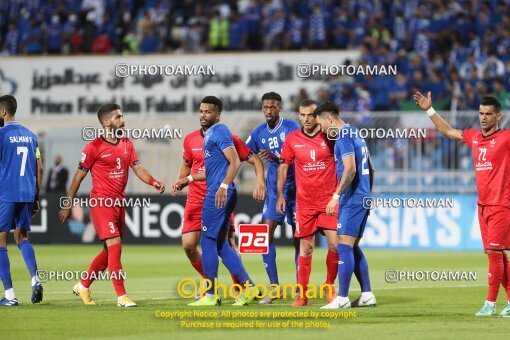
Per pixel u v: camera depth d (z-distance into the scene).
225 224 42.97
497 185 39.31
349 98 94.69
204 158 42.75
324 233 44.31
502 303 45.28
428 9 107.88
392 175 83.94
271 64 103.69
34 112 106.62
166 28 112.12
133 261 71.31
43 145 91.25
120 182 43.56
